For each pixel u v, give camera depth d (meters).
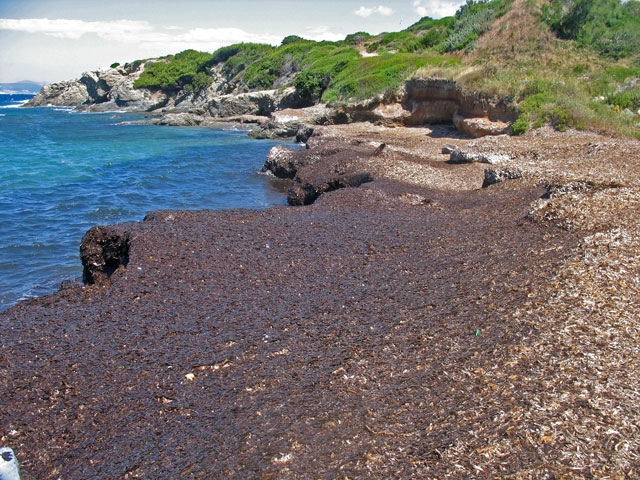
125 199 18.23
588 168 13.08
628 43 27.95
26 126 47.66
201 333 6.11
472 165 16.48
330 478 3.64
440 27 43.81
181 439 4.23
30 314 6.86
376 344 5.59
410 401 4.51
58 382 5.14
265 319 6.43
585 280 6.40
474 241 8.90
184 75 66.75
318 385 4.87
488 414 4.20
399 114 30.14
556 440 3.83
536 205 9.77
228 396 4.79
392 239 9.46
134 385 5.06
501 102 23.95
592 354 4.93
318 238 9.62
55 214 16.23
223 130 42.09
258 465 3.82
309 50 55.72
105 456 4.10
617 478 3.46
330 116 33.69
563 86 23.19
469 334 5.59
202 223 10.16
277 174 21.92
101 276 9.38
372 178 14.73
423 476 3.60
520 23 31.66
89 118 57.66
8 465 3.27
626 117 20.69
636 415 4.06
